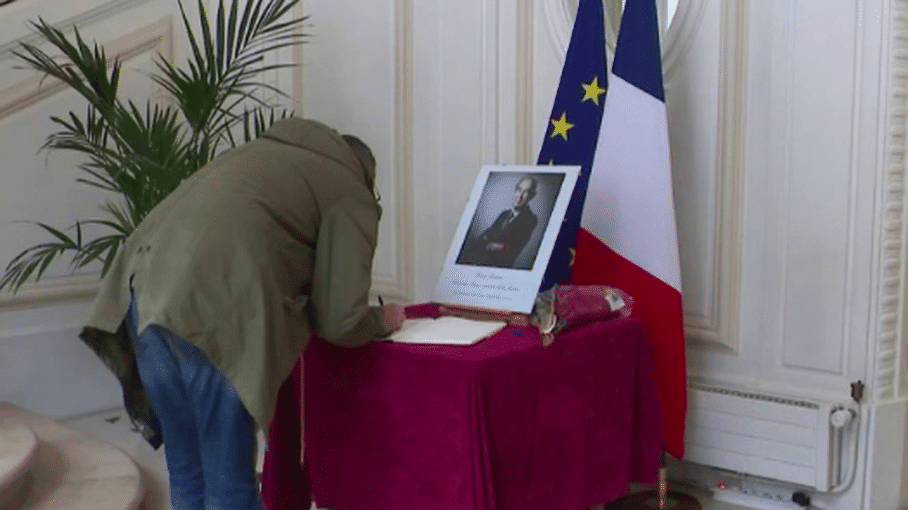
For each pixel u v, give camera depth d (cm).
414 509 229
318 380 246
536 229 256
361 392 236
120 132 338
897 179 266
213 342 207
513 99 343
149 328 216
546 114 337
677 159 306
